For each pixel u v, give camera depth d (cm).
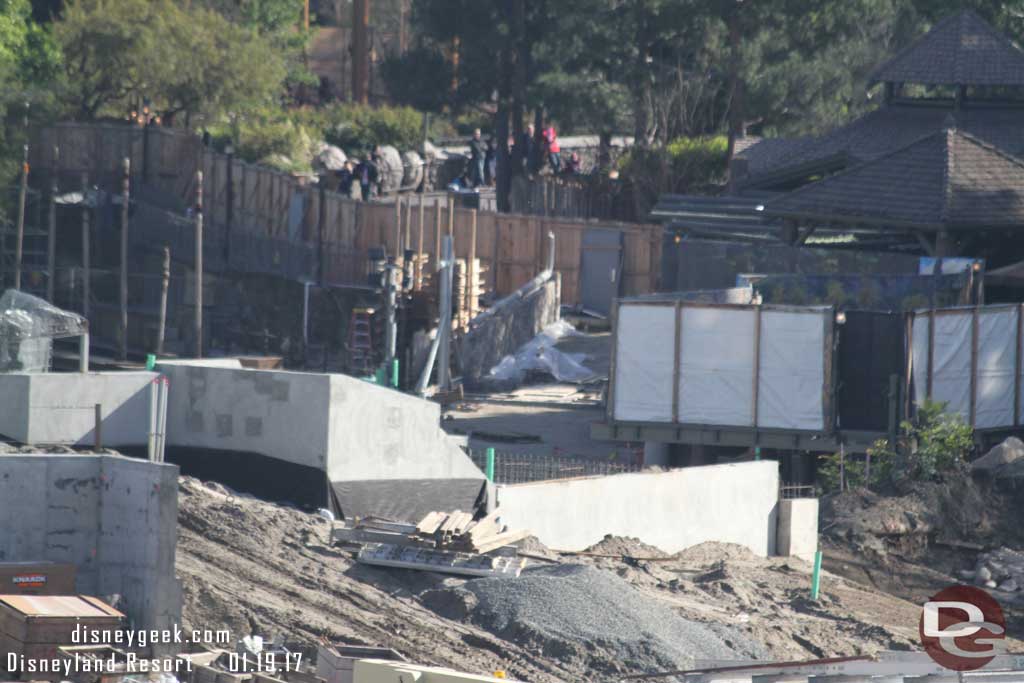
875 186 17925
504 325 18512
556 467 12212
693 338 13300
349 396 9850
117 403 9906
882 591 11325
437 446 10188
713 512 11294
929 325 13200
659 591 9625
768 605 9894
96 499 7606
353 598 8288
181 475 9862
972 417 13562
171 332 19288
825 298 14738
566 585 8594
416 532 8906
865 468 12862
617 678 7825
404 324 18575
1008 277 16438
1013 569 11731
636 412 13462
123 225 18388
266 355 19488
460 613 8356
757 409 13200
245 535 8700
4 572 7112
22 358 11519
